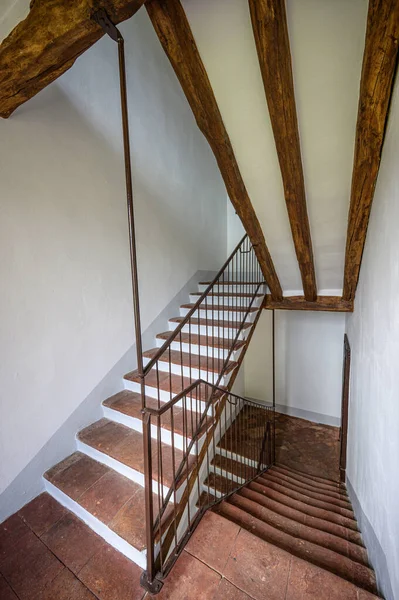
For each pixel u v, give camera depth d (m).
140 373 1.28
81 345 2.20
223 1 1.34
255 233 2.76
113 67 2.52
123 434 2.14
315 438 4.17
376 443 1.67
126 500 1.68
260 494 2.33
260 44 1.37
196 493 2.61
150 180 2.98
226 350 2.68
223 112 1.88
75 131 2.15
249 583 1.31
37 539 1.58
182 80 1.73
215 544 1.51
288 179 2.06
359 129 1.64
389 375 1.42
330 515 2.22
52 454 1.97
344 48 1.42
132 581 1.35
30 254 1.83
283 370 4.90
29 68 1.24
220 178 4.57
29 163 1.82
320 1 1.29
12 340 1.73
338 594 1.27
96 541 1.56
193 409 2.23
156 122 3.08
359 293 2.63
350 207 2.12
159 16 1.43
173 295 3.41
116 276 2.54
